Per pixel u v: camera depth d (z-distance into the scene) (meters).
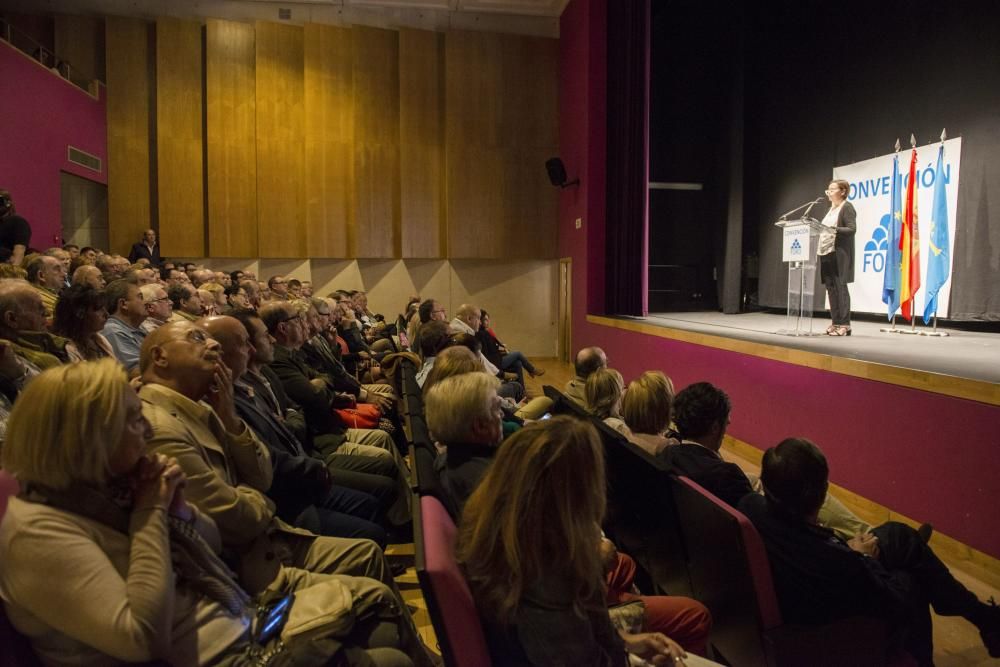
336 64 10.22
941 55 6.49
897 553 1.95
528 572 1.16
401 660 1.48
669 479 1.91
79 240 9.49
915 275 6.14
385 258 10.55
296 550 1.89
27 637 1.13
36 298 2.60
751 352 4.86
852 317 8.05
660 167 10.09
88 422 1.12
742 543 1.62
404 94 10.37
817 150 8.33
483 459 1.82
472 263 10.77
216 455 1.74
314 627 1.42
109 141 9.77
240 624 1.34
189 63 9.93
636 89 8.45
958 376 3.08
